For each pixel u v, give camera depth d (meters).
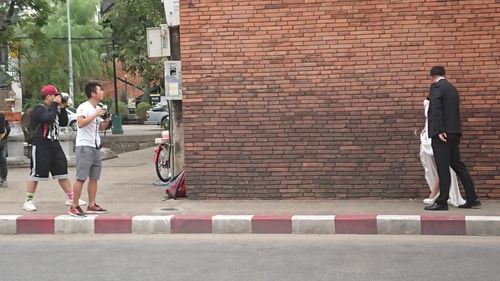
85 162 8.42
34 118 8.90
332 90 9.20
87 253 7.15
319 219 8.02
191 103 9.48
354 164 9.23
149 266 6.49
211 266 6.45
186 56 9.45
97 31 37.56
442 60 8.97
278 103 9.31
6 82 22.30
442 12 8.92
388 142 9.14
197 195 9.58
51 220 8.34
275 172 9.39
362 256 6.80
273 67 9.29
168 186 10.18
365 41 9.09
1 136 11.47
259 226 8.11
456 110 8.27
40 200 9.92
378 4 9.04
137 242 7.73
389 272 6.11
